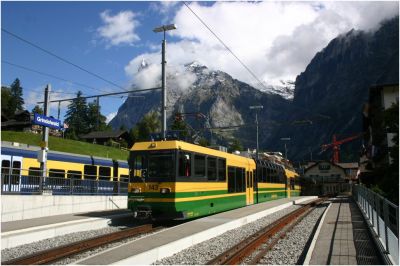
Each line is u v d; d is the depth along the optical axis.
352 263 9.85
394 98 44.72
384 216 11.18
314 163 87.19
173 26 26.03
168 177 16.84
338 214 22.12
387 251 10.50
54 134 91.12
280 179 37.41
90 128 135.50
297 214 23.62
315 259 10.26
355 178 87.31
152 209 17.00
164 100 25.97
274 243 13.40
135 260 9.77
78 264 9.04
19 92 135.62
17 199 18.06
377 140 36.75
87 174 27.77
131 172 17.67
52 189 21.41
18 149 22.75
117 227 17.05
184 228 14.45
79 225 15.83
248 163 26.50
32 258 10.48
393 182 26.55
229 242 13.47
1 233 13.09
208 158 19.72
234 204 22.95
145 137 101.50
